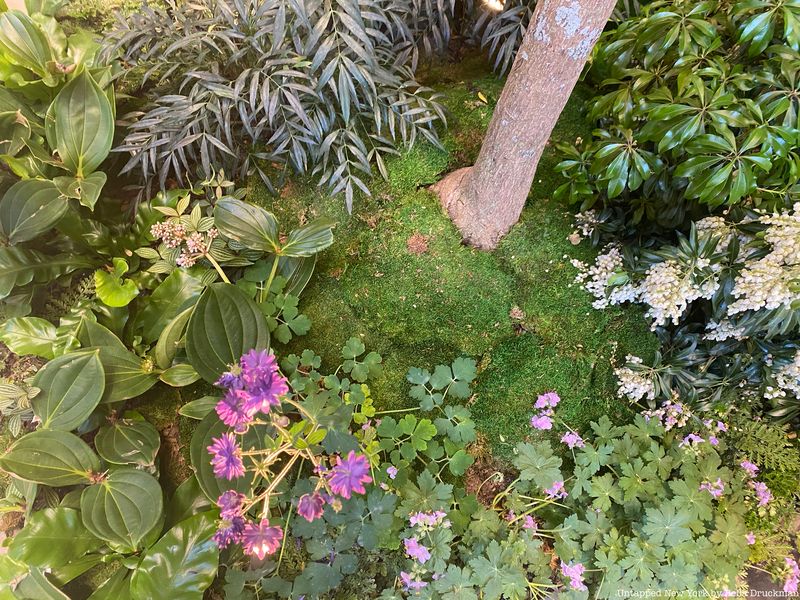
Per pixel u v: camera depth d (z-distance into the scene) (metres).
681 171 1.49
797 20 1.40
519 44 2.02
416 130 2.03
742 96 1.55
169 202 1.99
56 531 1.60
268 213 1.82
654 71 1.64
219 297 1.68
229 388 1.28
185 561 1.54
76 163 1.84
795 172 1.49
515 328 1.93
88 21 2.34
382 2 1.93
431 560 1.54
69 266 1.92
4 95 1.90
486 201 1.80
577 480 1.67
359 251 1.99
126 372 1.79
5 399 1.63
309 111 1.86
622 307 1.88
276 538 1.18
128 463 1.72
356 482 1.14
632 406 1.92
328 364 1.92
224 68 1.92
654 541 1.53
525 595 1.65
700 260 1.57
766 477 1.85
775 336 1.71
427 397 1.76
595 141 1.83
